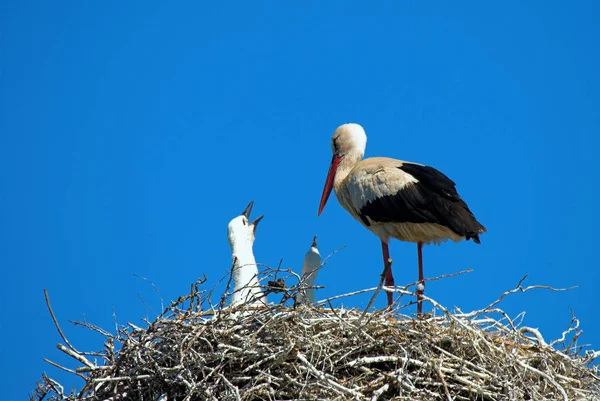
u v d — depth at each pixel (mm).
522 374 12789
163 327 13156
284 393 12562
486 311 13609
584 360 13648
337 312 13539
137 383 12992
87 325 13352
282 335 12859
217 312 13227
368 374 12750
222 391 12586
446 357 12945
